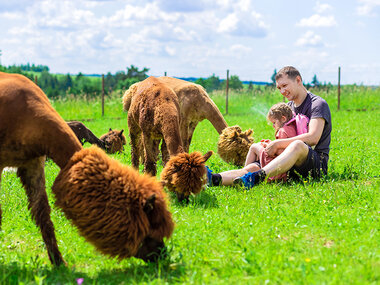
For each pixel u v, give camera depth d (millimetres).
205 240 3775
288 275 2941
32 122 3424
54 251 3568
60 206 3271
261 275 3000
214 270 3209
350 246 3430
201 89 8125
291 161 5723
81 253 3777
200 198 5219
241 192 5492
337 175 6199
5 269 3420
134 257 3387
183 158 5051
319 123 5984
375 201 4703
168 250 3432
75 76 83062
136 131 6867
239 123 15250
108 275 3277
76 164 3268
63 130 3465
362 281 2756
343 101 22984
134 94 7270
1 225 4297
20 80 3621
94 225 3115
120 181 3197
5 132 3420
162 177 5082
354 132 11656
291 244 3551
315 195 5082
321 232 3895
